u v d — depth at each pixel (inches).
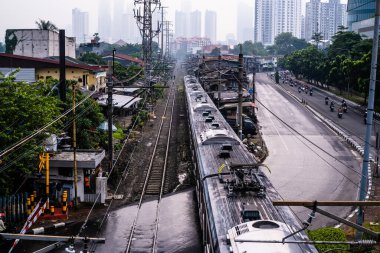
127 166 1457.9
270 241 410.3
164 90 3801.7
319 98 3179.1
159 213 1064.2
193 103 1857.8
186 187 1266.0
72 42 2938.0
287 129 2087.8
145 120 2316.7
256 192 676.7
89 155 1152.8
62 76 1259.2
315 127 2126.0
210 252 571.2
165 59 5300.2
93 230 954.1
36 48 2541.8
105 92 2372.0
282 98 3186.5
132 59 3959.2
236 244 474.0
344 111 2519.7
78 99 1405.0
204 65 3043.8
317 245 714.8
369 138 782.5
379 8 748.0
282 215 586.6
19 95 994.1
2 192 962.7
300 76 4965.6
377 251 763.4
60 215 1014.4
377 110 2474.2
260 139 1830.7
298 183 1266.0
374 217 999.0
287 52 7386.8
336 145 1756.9
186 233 936.9
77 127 1343.5
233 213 593.0
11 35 2549.2
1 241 841.5
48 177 1023.0
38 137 1034.1
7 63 1755.7
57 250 844.0
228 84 2721.5
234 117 2058.3
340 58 3107.8
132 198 1176.2
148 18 2593.5
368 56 2282.2
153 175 1375.5
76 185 1075.9
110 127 1272.1
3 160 930.1
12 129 962.7
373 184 1250.6
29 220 941.2
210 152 985.5
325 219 994.7
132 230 953.5
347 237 866.1
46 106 1062.4
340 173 1368.1
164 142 1840.6
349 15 4741.6
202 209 818.8
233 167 729.0
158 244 885.2
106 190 1182.9
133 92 2603.3
